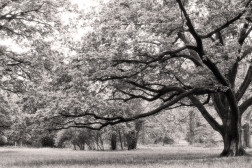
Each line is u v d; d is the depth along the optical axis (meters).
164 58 21.28
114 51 18.81
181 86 25.55
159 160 21.27
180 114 50.94
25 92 24.25
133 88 24.19
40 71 23.64
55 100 21.22
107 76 20.73
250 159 19.30
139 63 21.61
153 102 34.97
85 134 50.00
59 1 20.94
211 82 21.80
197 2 19.25
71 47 20.00
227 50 19.98
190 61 25.52
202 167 14.86
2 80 24.53
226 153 24.62
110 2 20.19
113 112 23.62
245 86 26.03
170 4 18.95
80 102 21.11
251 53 24.36
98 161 21.59
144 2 19.09
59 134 53.06
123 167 15.78
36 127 23.31
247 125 51.97
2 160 25.34
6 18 21.06
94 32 19.72
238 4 19.23
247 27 24.45
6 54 22.53
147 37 18.80
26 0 19.91
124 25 20.02
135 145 50.69
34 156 31.56
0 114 32.72
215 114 53.12
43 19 21.91
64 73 20.44
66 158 27.14
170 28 18.56
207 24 20.16
